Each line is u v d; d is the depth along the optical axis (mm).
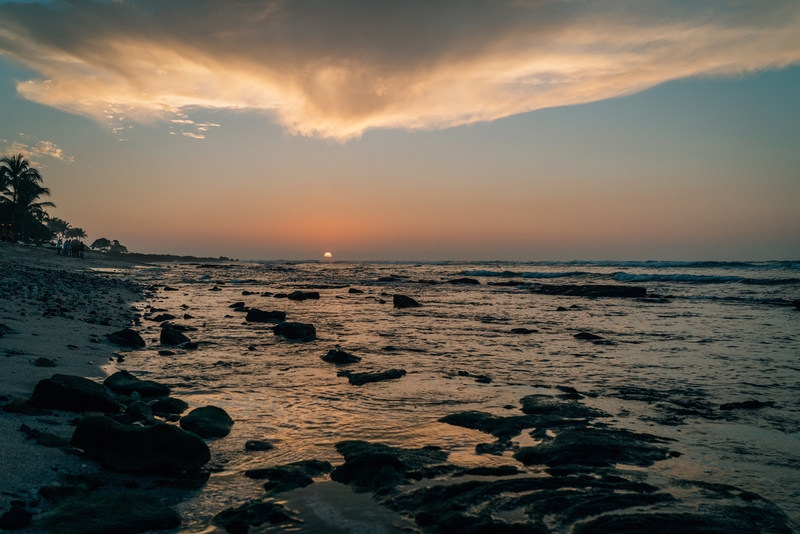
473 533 4352
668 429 7238
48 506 4426
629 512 4746
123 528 4188
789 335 16703
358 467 5559
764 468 5859
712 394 9242
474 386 9727
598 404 8539
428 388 9531
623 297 34250
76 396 7004
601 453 6156
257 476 5480
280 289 40969
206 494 5062
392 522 4562
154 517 4391
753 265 79188
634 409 8242
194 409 7441
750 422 7562
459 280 52625
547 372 11086
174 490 5125
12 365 8891
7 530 3986
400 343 14914
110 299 24234
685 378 10539
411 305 26859
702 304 28859
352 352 13273
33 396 6988
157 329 16141
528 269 93688
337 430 7086
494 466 5859
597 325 19531
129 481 5242
